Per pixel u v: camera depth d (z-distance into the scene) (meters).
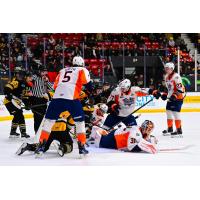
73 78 6.89
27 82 9.35
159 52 19.81
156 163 6.46
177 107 9.82
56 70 17.55
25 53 17.98
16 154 7.29
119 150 7.61
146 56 19.08
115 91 8.24
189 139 9.42
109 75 18.33
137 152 7.47
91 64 18.98
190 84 17.73
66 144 7.10
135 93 8.23
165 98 8.65
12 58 17.56
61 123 7.11
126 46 21.36
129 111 8.32
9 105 9.44
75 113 6.87
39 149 6.93
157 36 22.66
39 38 20.98
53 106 6.86
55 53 18.64
